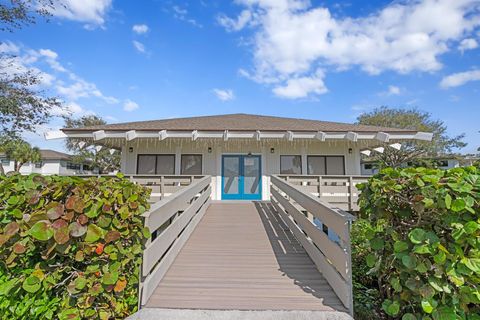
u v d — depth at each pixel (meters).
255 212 8.47
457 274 2.40
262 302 3.26
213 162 11.58
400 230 2.81
